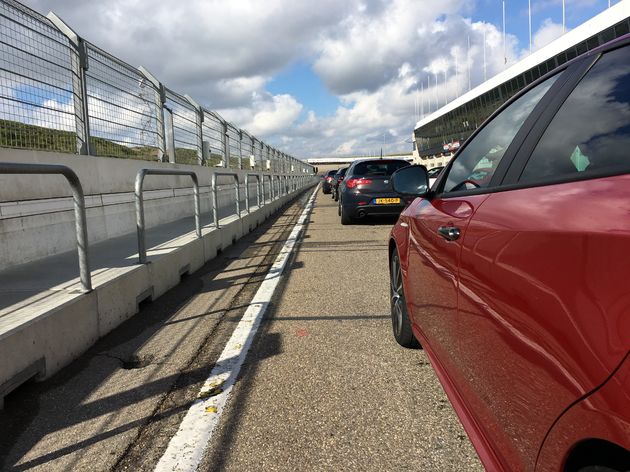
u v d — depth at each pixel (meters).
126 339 4.11
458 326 2.20
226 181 16.16
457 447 2.46
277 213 17.58
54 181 6.24
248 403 2.97
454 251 2.28
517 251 1.64
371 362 3.54
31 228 5.56
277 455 2.43
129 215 8.12
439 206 2.89
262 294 5.54
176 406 2.95
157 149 10.59
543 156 1.91
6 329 3.03
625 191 1.34
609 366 1.13
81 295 3.84
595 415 1.15
